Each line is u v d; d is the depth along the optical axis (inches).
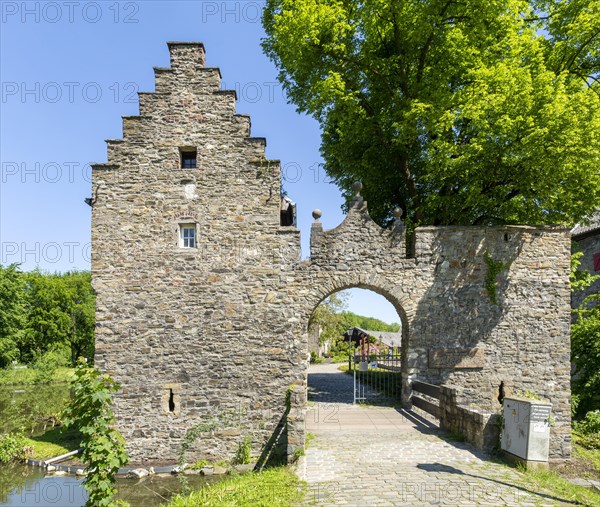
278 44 603.8
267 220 546.6
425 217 710.5
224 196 548.4
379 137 669.9
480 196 579.2
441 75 617.6
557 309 550.3
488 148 519.8
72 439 607.2
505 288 551.5
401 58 620.7
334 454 384.5
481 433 391.2
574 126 468.8
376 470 343.0
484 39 602.2
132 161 550.6
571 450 518.9
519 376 542.0
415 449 397.4
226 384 527.5
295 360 530.6
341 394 697.0
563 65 598.9
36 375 1608.0
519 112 496.7
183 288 538.9
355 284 545.3
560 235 558.6
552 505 277.0
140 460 515.5
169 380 527.2
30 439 624.7
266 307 538.0
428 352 543.5
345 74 644.1
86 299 2118.6
